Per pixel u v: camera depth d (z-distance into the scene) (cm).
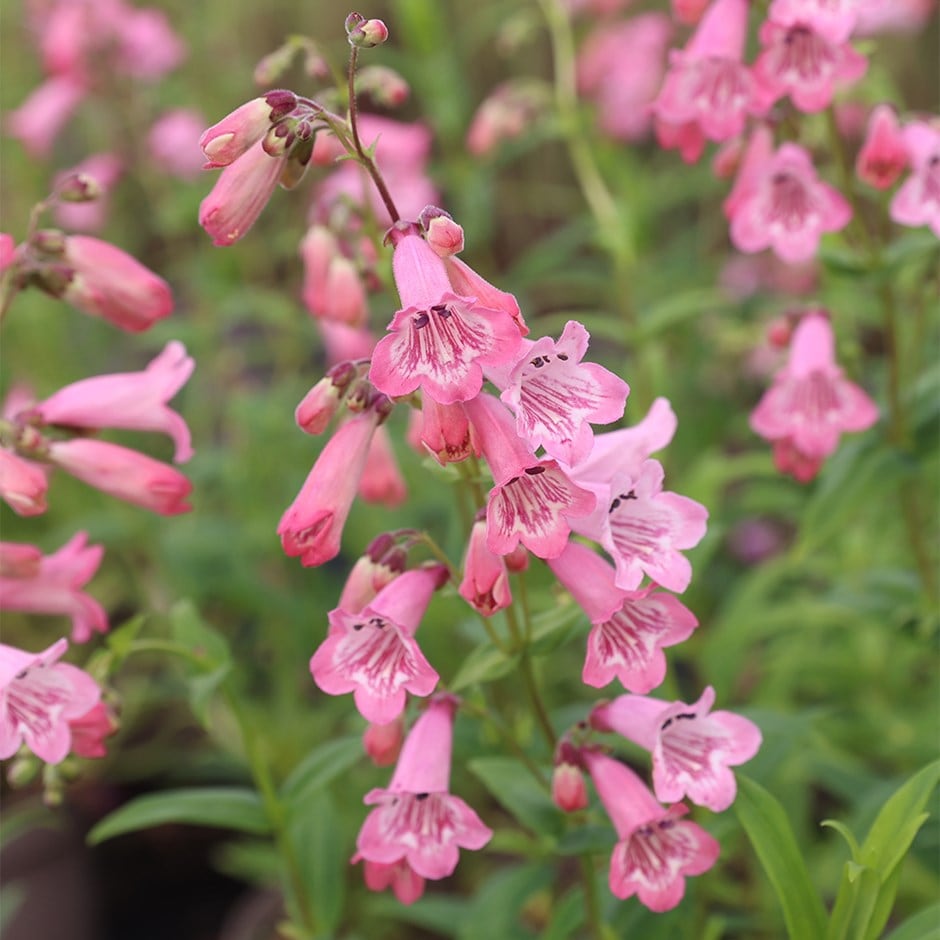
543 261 91
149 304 57
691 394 94
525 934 64
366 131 78
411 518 83
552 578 74
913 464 63
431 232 48
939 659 74
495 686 68
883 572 66
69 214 100
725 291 101
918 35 115
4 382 98
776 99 60
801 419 63
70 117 109
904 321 76
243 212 51
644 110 62
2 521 93
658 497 50
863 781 67
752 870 67
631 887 50
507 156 92
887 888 50
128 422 58
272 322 96
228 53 115
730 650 67
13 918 78
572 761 51
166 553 82
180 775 86
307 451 88
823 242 66
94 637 94
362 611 50
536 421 48
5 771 88
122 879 87
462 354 47
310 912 61
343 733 85
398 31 120
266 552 88
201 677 58
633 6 121
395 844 51
